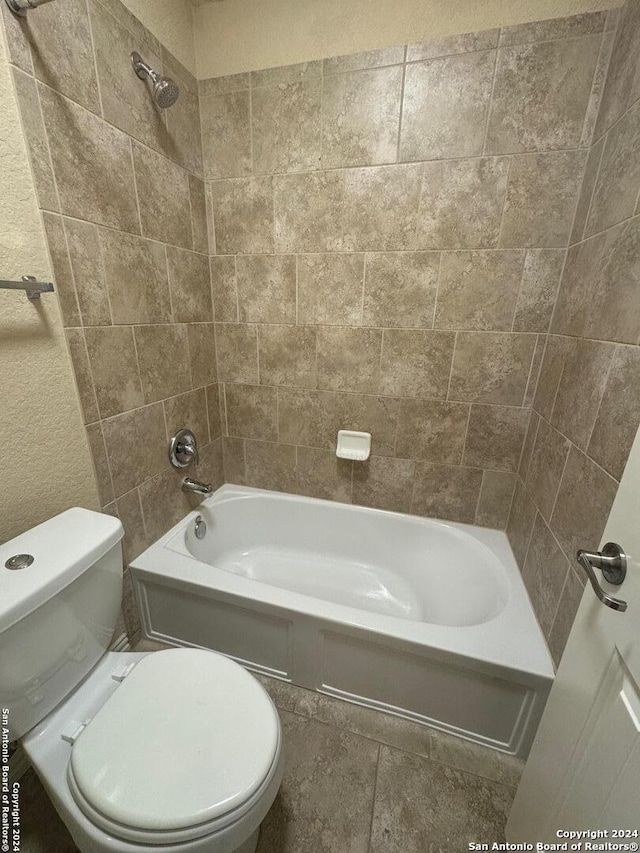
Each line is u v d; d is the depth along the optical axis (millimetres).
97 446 1127
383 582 1657
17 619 681
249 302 1579
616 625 533
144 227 1202
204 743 716
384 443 1618
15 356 862
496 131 1161
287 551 1834
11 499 899
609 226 941
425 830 921
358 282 1425
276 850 883
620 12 992
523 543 1341
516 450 1469
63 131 902
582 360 1019
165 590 1308
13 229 823
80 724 806
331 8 1183
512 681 982
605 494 828
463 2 1086
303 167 1351
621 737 482
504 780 1021
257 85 1314
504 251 1261
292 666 1236
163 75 1205
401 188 1282
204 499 1741
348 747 1095
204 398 1658
